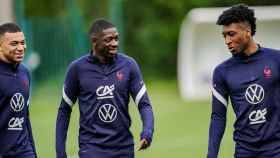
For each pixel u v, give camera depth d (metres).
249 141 19.89
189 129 50.31
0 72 21.08
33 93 70.62
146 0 104.06
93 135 21.22
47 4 89.25
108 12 78.88
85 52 72.06
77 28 71.88
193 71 74.44
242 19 19.73
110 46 21.00
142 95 21.42
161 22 101.38
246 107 19.89
